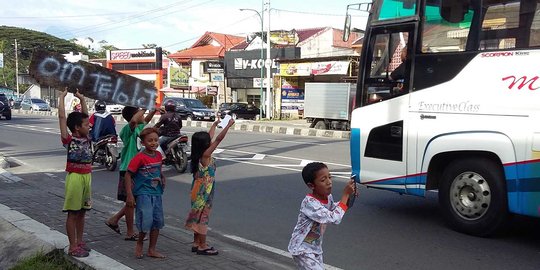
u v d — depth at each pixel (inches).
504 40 232.7
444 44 253.4
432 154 256.4
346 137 824.3
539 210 218.1
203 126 1087.0
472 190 245.9
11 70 2923.2
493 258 214.7
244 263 193.9
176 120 447.5
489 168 237.6
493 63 234.5
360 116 293.6
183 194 355.9
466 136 241.8
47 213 261.6
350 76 1198.3
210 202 204.7
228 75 1643.7
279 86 1430.9
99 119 461.1
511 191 227.5
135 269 180.2
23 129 938.7
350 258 215.9
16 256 198.7
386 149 280.1
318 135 866.1
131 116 236.1
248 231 260.2
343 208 133.7
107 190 370.9
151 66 2006.6
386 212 296.7
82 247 191.3
